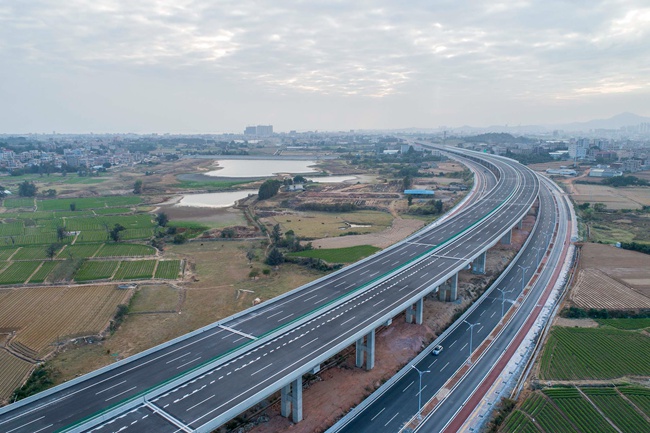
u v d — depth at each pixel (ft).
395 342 391.45
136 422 236.43
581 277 554.05
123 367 294.05
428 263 495.00
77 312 451.53
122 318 439.63
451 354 382.22
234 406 246.47
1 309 458.91
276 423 289.94
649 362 367.66
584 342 398.83
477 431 285.84
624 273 566.77
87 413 245.65
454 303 471.21
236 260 622.54
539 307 475.31
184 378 273.75
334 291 422.41
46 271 573.33
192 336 336.29
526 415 298.56
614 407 309.22
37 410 249.96
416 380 344.28
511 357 376.27
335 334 333.42
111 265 598.34
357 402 312.91
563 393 322.96
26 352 377.50
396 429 288.51
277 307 388.37
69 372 345.72
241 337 331.98
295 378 277.44
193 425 232.73
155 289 514.68
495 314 460.14
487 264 595.06
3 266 592.19
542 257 638.53
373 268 489.26
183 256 641.81
